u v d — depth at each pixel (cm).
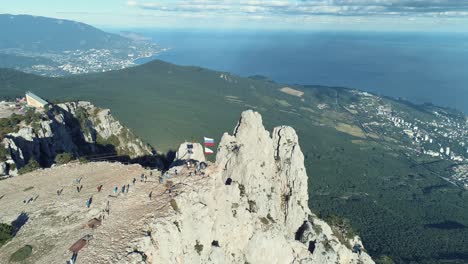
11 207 7194
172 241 6356
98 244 5862
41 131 14225
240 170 11406
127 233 6112
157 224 6331
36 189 7938
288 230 11894
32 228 6500
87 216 6706
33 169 9688
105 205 6988
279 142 13362
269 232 9338
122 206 6938
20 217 6838
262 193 10981
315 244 11025
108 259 5500
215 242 7956
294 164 12619
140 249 5825
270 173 12531
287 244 9719
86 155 17038
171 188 7569
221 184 8375
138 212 6688
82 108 19762
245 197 10562
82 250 5734
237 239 8650
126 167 9006
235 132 12888
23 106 16925
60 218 6756
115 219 6519
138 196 7300
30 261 5659
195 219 7100
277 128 13700
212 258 7200
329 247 11231
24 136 13175
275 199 11869
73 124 18062
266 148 12631
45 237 6222
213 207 7856
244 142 12419
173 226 6481
